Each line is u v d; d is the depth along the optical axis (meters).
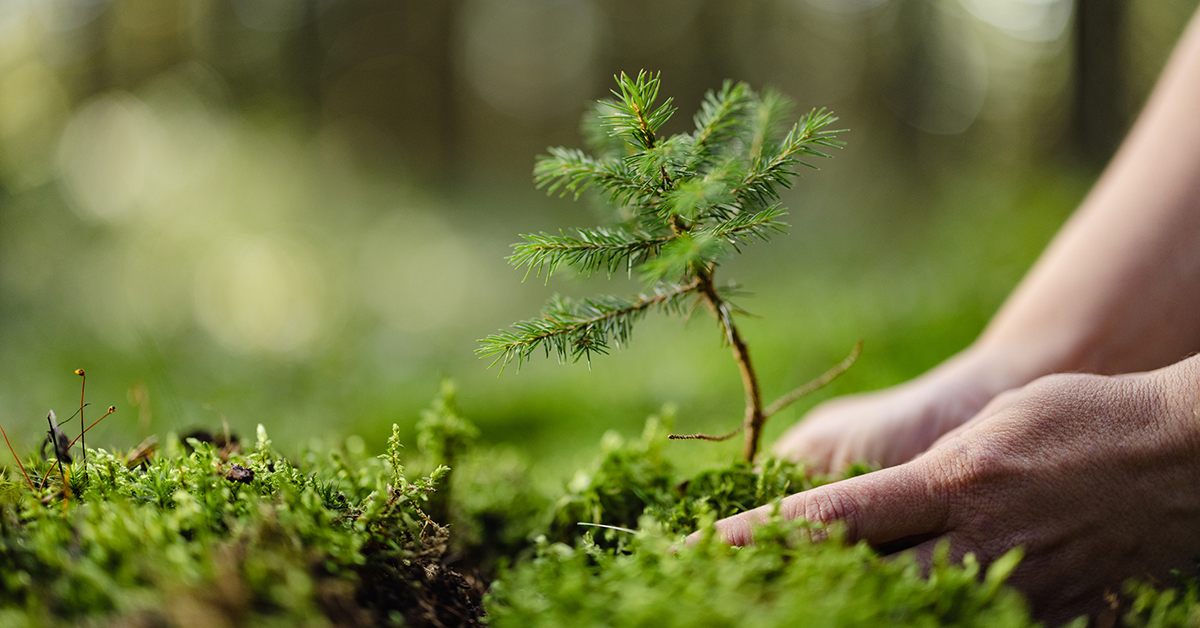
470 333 10.23
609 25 27.84
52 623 0.80
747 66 26.22
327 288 11.22
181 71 16.16
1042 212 6.33
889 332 4.91
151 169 12.12
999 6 17.94
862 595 0.85
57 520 0.99
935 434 1.80
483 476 1.93
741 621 0.80
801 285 7.74
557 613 0.88
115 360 5.95
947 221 8.03
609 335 1.22
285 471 1.20
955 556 1.10
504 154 27.00
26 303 8.21
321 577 0.91
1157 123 2.02
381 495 1.07
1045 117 13.87
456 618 1.04
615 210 1.46
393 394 5.30
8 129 11.76
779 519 1.01
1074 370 1.89
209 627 0.76
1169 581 1.08
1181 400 1.13
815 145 1.14
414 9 25.30
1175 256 1.81
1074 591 1.10
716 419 3.91
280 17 19.83
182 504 0.99
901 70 21.05
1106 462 1.10
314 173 14.94
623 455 1.54
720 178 1.04
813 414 2.12
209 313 9.30
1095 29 11.30
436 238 14.84
